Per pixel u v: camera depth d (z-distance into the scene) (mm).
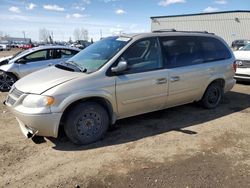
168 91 5160
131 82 4629
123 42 4836
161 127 5129
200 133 4855
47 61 8828
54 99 3979
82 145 4367
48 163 3820
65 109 4102
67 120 4207
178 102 5531
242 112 6066
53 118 3996
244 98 7336
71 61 5062
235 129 5055
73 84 4133
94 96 4285
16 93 4285
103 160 3889
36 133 4133
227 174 3523
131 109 4805
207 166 3717
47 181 3396
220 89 6328
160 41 5152
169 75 5109
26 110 4000
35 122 3977
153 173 3549
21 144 4410
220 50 6238
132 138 4637
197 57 5695
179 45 5430
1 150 4199
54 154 4078
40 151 4172
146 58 4891
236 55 9172
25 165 3771
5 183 3357
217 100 6328
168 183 3332
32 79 4473
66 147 4305
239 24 38688
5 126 5207
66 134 4316
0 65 9172
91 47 5355
